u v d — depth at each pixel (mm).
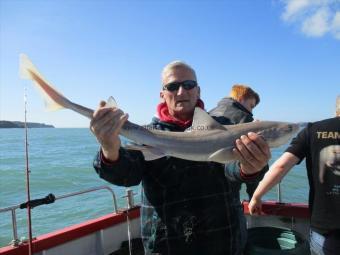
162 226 1056
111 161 960
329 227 1175
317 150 1226
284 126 1100
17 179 9070
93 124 901
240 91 1971
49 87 970
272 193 5758
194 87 1135
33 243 1445
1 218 4969
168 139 1061
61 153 17453
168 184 1065
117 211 1832
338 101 1299
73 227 1629
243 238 1137
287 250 1423
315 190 1223
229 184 1104
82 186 8133
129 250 1764
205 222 1047
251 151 926
